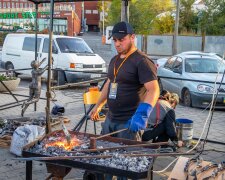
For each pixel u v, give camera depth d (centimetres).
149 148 359
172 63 1142
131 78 373
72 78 1269
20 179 482
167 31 3519
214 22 3234
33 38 1456
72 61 1276
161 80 1134
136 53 373
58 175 351
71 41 1385
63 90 1212
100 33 6388
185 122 620
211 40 2864
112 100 388
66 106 940
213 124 812
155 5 3575
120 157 324
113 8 3678
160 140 573
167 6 3597
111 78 391
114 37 369
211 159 569
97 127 739
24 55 1463
